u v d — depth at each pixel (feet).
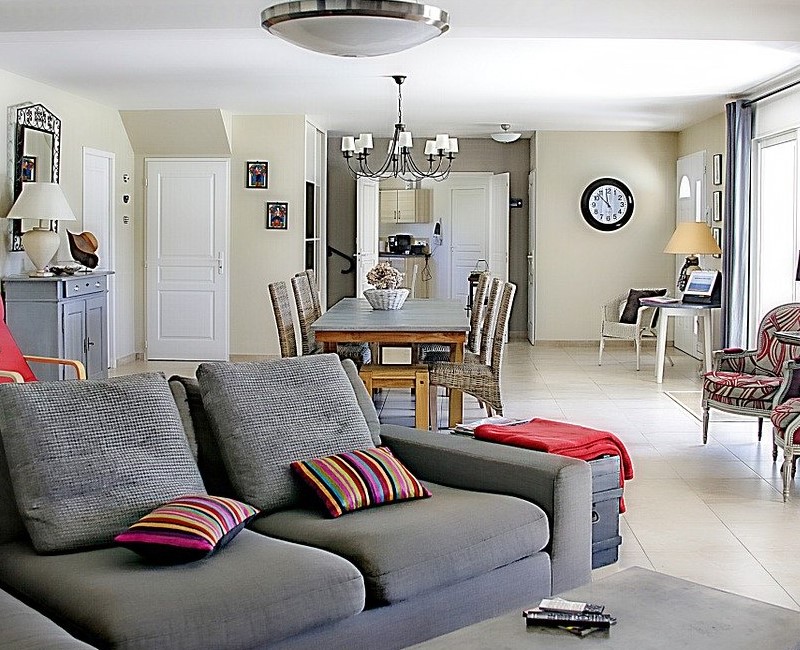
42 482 8.32
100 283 25.82
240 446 9.77
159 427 9.12
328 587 7.89
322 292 37.32
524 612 7.17
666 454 18.94
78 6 16.96
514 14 16.60
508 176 38.91
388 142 40.63
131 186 32.24
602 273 37.35
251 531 9.12
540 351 36.09
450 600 8.97
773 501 15.62
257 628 7.36
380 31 8.61
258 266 32.63
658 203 37.06
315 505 9.88
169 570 7.79
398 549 8.60
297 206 32.40
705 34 16.85
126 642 6.76
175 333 32.99
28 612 6.94
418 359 23.40
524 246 40.55
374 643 8.32
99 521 8.39
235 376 10.11
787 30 16.74
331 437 10.36
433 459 11.14
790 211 25.35
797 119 24.18
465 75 24.16
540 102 29.14
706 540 13.61
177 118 30.99
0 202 23.07
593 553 11.94
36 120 24.49
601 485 11.91
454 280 42.47
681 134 36.32
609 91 26.81
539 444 11.43
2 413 8.55
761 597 11.43
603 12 16.62
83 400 8.80
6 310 22.89
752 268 27.32
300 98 28.40
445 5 16.52
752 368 19.69
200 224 32.58
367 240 40.34
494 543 9.30
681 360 33.32
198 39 17.84
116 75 24.07
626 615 7.20
